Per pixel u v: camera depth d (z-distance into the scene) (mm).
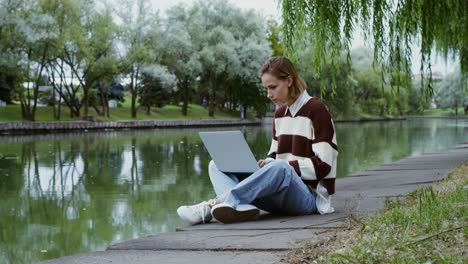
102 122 36000
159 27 41062
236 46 45656
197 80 52094
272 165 3750
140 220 7086
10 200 8750
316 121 3811
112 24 37469
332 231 3232
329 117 3838
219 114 54094
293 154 3895
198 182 10516
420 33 5816
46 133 30391
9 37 31531
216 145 3934
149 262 2725
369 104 61719
